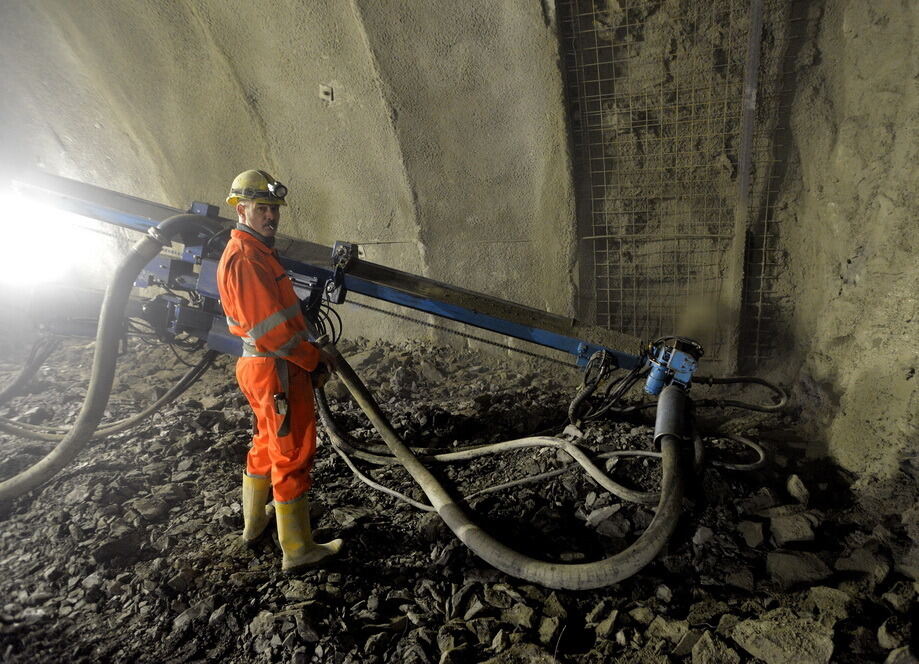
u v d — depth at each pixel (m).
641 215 4.89
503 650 2.50
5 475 3.73
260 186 2.73
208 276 3.46
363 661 2.47
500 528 3.23
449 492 3.60
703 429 4.19
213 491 3.63
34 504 3.45
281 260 3.60
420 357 5.80
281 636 2.55
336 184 5.71
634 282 5.07
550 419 4.45
